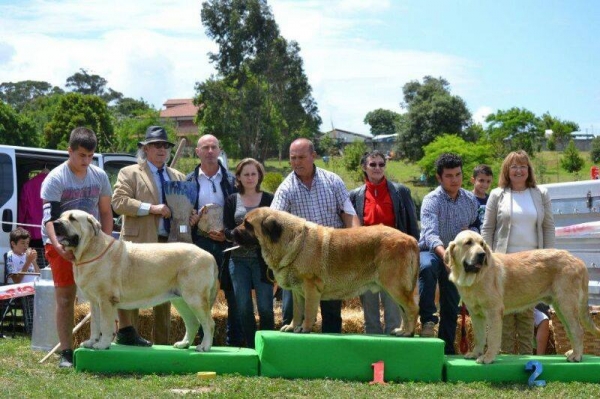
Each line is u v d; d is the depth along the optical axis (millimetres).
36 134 51750
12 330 11617
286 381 6832
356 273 7426
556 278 7430
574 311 7379
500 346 7695
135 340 7781
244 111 48875
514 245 8102
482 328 7430
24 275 11617
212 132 49250
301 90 50312
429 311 7996
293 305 7801
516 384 7031
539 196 8133
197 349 7246
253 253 8117
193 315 7559
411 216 8578
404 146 57531
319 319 9359
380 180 8539
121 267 7082
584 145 65062
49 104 85062
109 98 110312
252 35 49375
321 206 8227
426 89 60406
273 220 7363
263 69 49188
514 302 7363
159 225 8312
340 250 7391
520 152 8148
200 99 49500
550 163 50812
